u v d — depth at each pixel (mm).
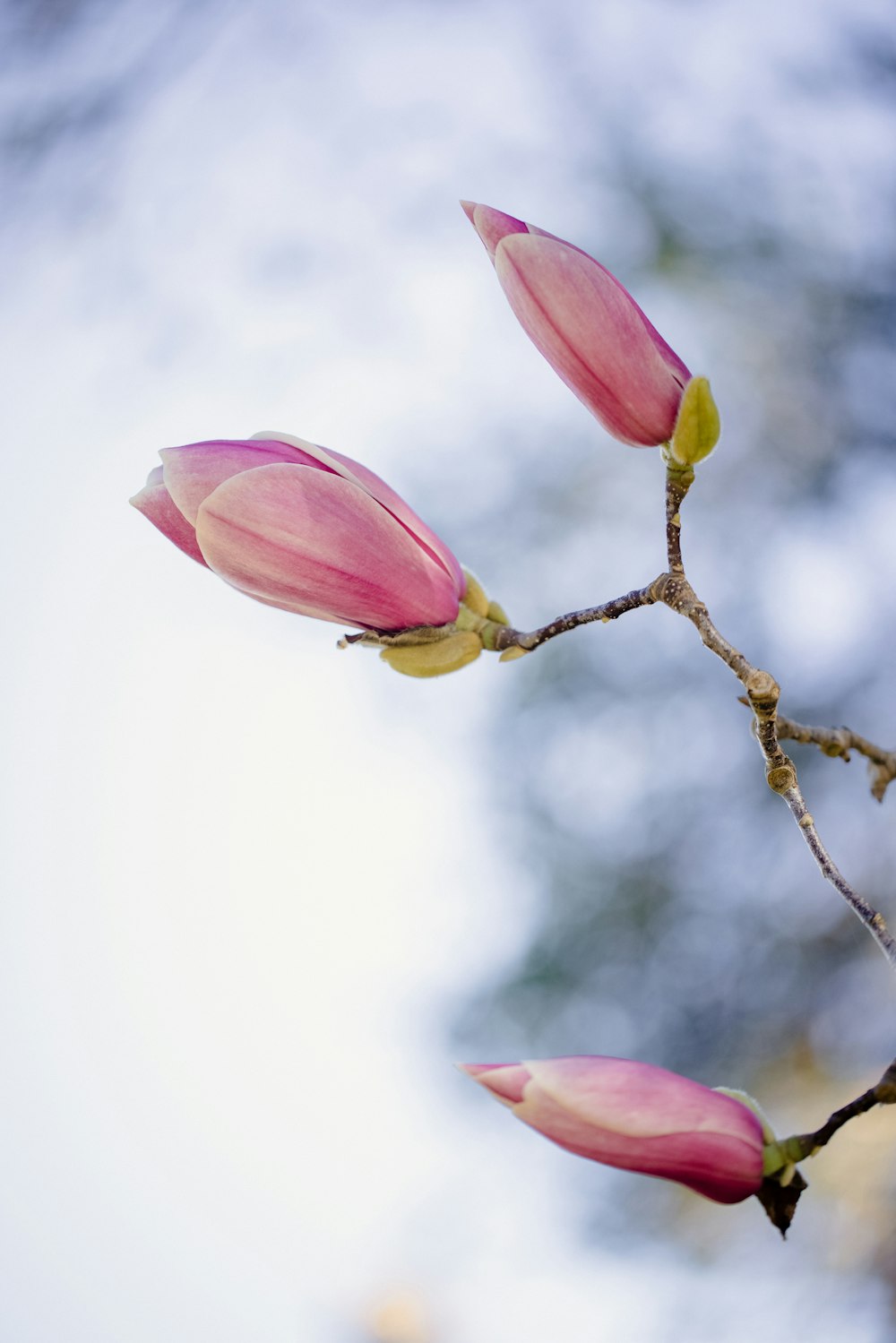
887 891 1583
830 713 1637
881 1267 1465
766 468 1778
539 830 1748
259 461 1026
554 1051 1692
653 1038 1650
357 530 1028
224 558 1023
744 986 1632
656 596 1026
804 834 991
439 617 1041
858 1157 1517
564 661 1787
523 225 1028
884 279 1729
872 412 1733
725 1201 976
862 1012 1582
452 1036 1748
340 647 1047
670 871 1680
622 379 1022
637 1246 1597
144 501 1027
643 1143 966
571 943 1703
